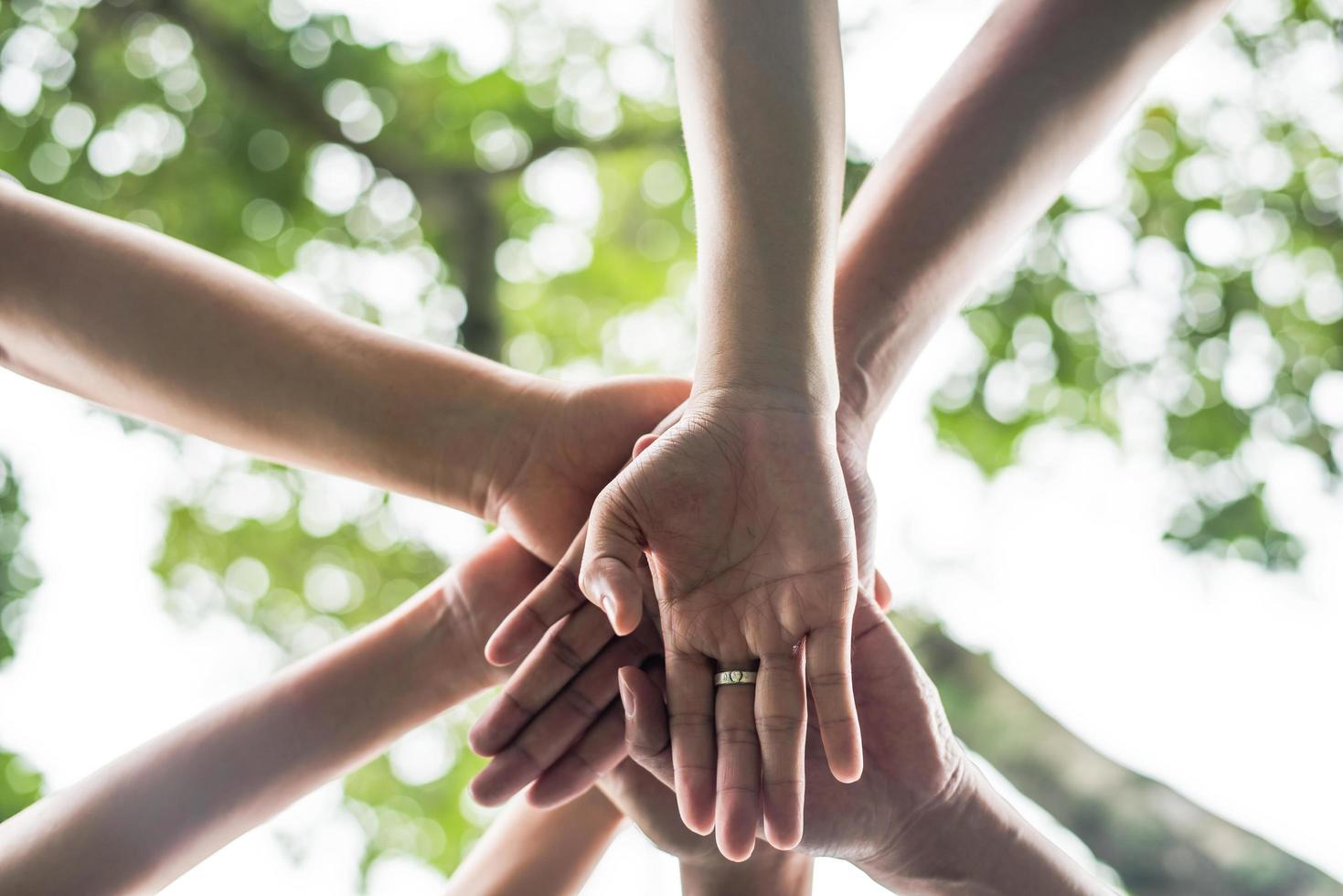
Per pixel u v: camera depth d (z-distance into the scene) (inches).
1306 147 89.5
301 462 35.8
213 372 34.7
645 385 35.5
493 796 33.0
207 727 35.8
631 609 28.6
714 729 30.5
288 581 98.7
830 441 30.7
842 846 33.5
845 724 29.5
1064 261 87.4
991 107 36.4
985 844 34.4
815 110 31.5
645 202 105.3
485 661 37.0
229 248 95.5
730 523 30.3
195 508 98.5
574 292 105.7
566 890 38.9
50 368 35.5
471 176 97.2
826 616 29.8
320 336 35.2
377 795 92.7
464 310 95.6
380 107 96.8
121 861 34.1
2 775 93.0
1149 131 89.6
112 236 34.9
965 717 73.4
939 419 88.8
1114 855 65.5
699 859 35.7
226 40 92.5
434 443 35.1
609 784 35.4
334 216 96.7
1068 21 36.6
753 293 31.0
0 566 93.4
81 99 92.2
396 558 99.0
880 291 36.0
